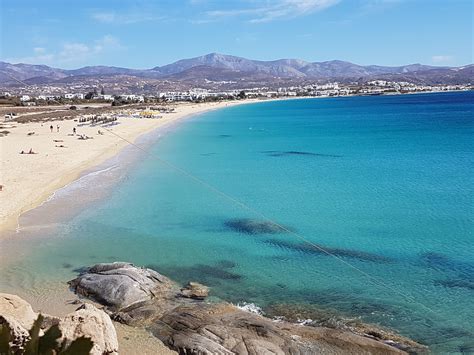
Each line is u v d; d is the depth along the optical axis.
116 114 116.12
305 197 36.41
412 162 51.47
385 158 54.75
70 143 61.53
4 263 22.59
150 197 35.81
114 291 18.25
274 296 19.25
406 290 19.91
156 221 29.91
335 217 30.89
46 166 45.06
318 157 56.69
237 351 14.10
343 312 17.86
